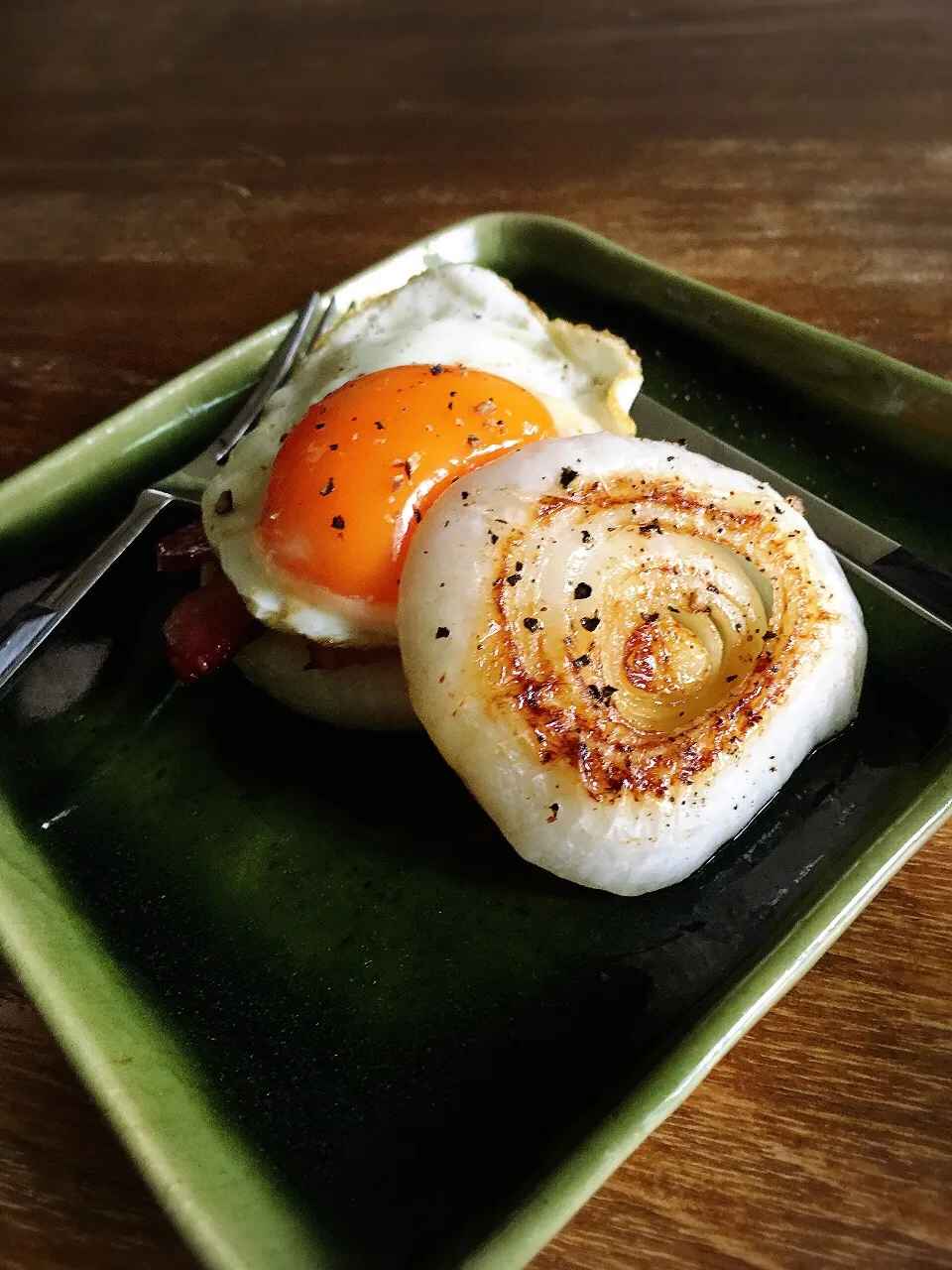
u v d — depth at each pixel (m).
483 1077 0.12
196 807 0.16
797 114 0.29
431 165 0.29
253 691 0.17
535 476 0.14
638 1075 0.12
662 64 0.31
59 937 0.14
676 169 0.27
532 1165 0.11
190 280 0.26
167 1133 0.11
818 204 0.25
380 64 0.33
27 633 0.16
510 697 0.13
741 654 0.14
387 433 0.15
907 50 0.31
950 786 0.13
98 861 0.15
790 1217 0.11
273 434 0.17
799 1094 0.12
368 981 0.13
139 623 0.18
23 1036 0.13
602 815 0.13
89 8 0.39
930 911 0.13
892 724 0.15
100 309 0.25
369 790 0.15
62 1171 0.12
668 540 0.14
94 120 0.33
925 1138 0.12
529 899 0.14
